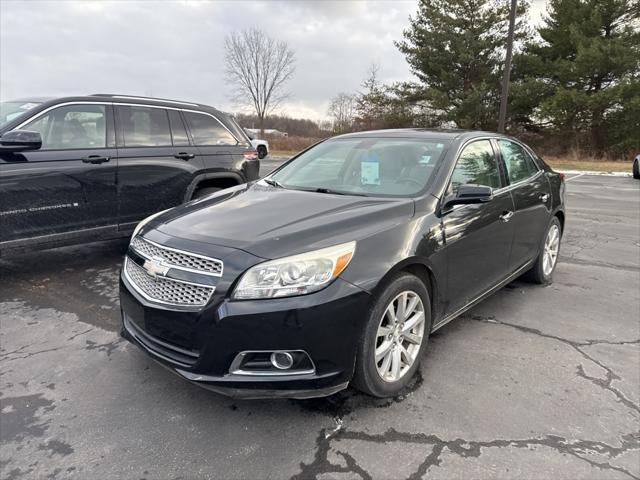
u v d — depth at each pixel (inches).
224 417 100.3
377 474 84.2
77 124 184.7
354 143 158.4
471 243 129.5
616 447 91.5
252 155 250.2
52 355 126.0
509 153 167.6
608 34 1070.4
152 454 88.9
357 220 106.2
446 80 1124.5
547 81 1093.8
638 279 197.8
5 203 162.9
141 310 102.2
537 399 107.6
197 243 99.7
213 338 91.0
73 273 193.8
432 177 127.6
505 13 1091.3
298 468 85.7
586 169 810.8
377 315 99.5
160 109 213.8
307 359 92.5
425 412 102.3
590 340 138.1
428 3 1164.5
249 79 1489.9
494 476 83.7
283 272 91.2
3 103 193.8
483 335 140.6
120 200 194.4
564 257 233.5
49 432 94.9
